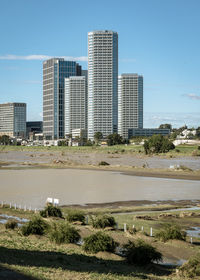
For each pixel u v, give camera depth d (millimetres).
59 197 75875
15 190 84938
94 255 34625
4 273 22562
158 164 182625
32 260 29031
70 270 27141
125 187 93500
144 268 31859
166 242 42406
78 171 138250
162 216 58969
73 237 39031
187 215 59906
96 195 79562
